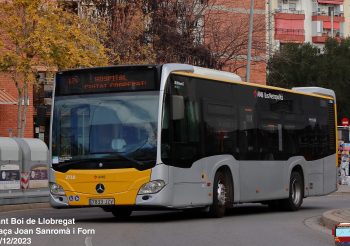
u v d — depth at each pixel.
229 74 20.58
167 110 17.50
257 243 14.22
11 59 28.11
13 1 28.70
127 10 37.44
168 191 17.27
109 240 14.38
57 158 17.95
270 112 22.19
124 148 17.34
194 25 41.34
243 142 20.64
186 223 18.33
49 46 27.67
